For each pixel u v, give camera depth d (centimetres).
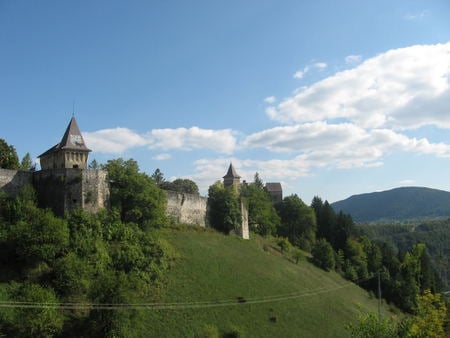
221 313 6109
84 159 8181
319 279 9675
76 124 8394
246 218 10594
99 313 4659
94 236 6112
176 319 5553
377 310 9481
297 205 14000
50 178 6694
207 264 7394
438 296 4347
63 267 5053
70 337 4528
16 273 5078
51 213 6081
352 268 11662
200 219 9562
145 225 7206
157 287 6088
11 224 5659
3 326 4156
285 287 7912
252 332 5950
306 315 7056
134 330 4962
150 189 7362
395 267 13150
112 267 5838
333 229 14500
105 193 6912
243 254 8781
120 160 7481
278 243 11462
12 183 6550
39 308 4197
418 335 4053
